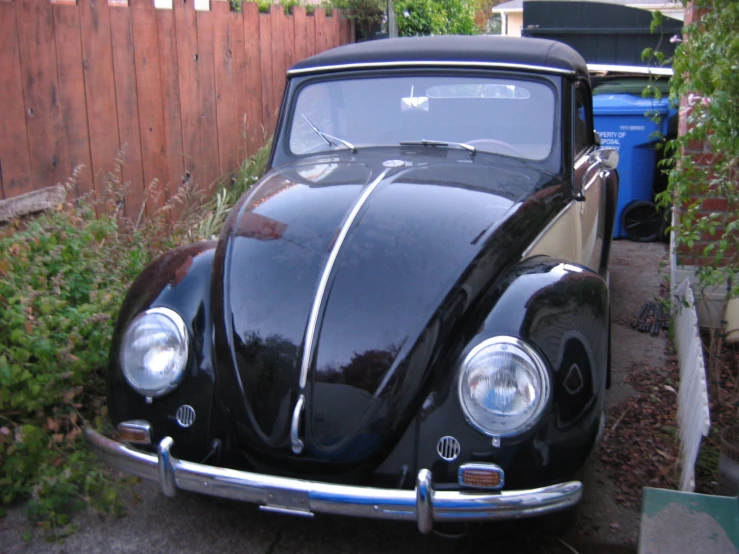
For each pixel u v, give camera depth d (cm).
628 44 906
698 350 404
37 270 403
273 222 336
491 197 353
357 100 447
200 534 338
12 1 477
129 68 587
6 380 341
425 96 439
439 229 321
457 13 1283
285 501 279
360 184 358
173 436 303
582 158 477
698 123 453
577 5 912
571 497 277
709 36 386
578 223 431
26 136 491
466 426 276
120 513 348
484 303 302
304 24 885
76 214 474
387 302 296
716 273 454
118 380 309
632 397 466
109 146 568
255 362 295
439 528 338
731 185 433
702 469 389
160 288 319
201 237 566
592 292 309
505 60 433
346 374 287
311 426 286
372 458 285
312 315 296
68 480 353
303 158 442
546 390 273
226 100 729
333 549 330
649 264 725
